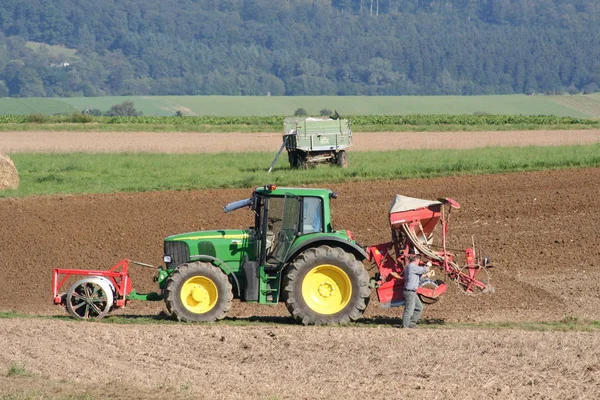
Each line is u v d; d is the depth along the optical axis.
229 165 148.25
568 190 111.81
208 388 41.50
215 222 97.12
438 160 139.12
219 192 114.88
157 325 54.94
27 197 111.50
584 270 76.44
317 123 137.25
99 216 100.38
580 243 85.75
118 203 107.88
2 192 114.56
